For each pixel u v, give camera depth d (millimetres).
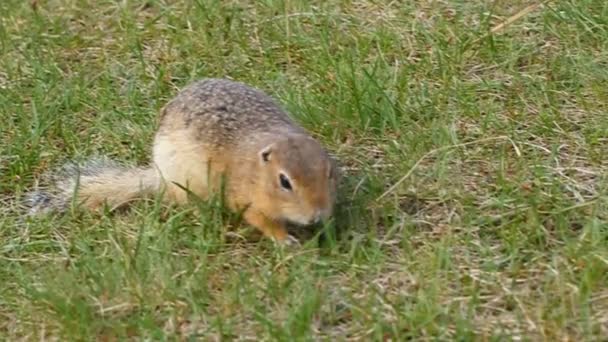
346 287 9906
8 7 15922
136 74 14188
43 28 15422
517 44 14016
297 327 9250
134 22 15383
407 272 10016
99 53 14859
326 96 13039
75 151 12602
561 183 11242
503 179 11250
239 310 9641
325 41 14172
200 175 10977
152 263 10211
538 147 11969
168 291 9836
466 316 9438
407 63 13805
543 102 12758
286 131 10836
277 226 10547
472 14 14820
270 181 10234
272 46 14461
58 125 12992
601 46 13844
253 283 9914
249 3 15633
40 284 10164
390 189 11188
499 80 13414
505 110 12766
